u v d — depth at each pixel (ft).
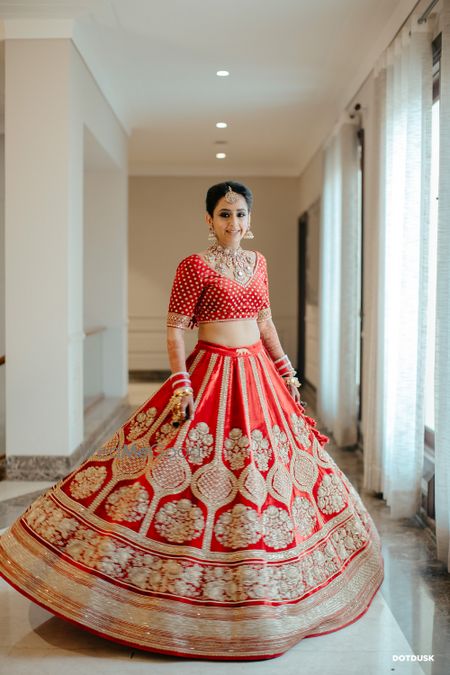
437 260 10.65
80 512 8.16
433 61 12.70
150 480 8.06
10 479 16.31
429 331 13.65
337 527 8.84
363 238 19.61
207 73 20.36
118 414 25.08
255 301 8.93
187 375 8.48
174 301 8.74
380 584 9.24
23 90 16.05
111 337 26.81
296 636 7.66
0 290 22.54
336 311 21.74
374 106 16.22
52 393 16.29
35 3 15.29
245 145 30.50
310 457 8.95
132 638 7.50
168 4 15.39
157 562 7.73
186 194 36.09
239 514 7.84
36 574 7.83
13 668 7.41
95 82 19.62
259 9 15.65
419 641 8.13
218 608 7.52
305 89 21.93
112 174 26.16
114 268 26.63
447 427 10.51
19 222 16.16
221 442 8.27
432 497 12.44
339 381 19.97
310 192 31.50
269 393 8.86
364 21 15.94
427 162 12.19
